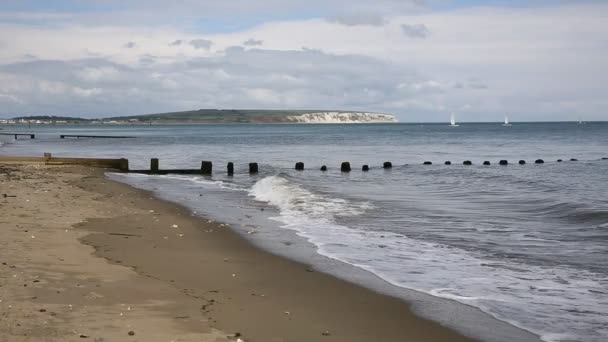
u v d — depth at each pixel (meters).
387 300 9.80
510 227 17.19
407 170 41.00
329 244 14.51
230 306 9.27
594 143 84.62
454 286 10.68
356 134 134.50
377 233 16.08
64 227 15.22
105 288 9.73
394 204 22.30
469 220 18.48
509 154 62.56
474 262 12.61
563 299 9.88
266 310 9.12
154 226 16.42
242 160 51.69
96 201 20.88
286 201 22.80
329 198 24.00
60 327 7.60
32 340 7.04
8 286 9.38
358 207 21.30
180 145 81.69
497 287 10.62
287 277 11.24
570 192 26.52
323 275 11.44
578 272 11.71
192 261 12.35
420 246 14.32
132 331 7.64
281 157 56.09
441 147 76.50
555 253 13.52
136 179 33.31
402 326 8.55
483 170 40.22
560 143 85.38
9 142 87.12
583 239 15.26
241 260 12.64
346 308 9.35
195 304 9.20
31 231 14.27
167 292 9.80
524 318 8.92
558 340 8.02
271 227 16.94
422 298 9.92
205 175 36.72
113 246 13.34
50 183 26.55
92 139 103.19
